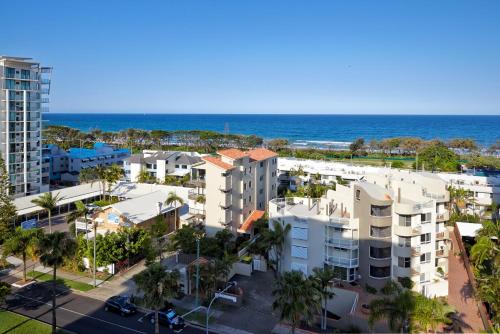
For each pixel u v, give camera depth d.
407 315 38.84
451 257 69.94
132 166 128.38
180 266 61.56
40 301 53.56
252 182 85.06
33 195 94.00
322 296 43.69
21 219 84.44
